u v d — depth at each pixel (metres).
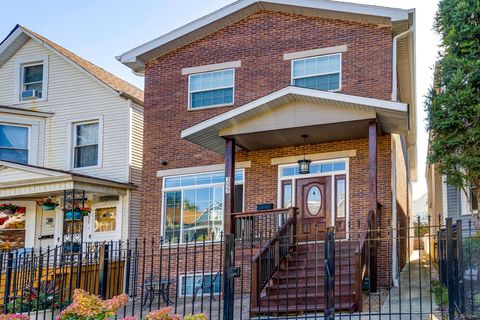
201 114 16.03
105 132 18.58
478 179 11.22
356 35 14.48
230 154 13.33
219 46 16.14
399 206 17.95
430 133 12.55
